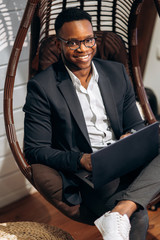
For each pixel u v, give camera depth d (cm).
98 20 184
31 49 162
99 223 130
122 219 127
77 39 144
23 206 216
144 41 255
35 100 149
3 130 196
